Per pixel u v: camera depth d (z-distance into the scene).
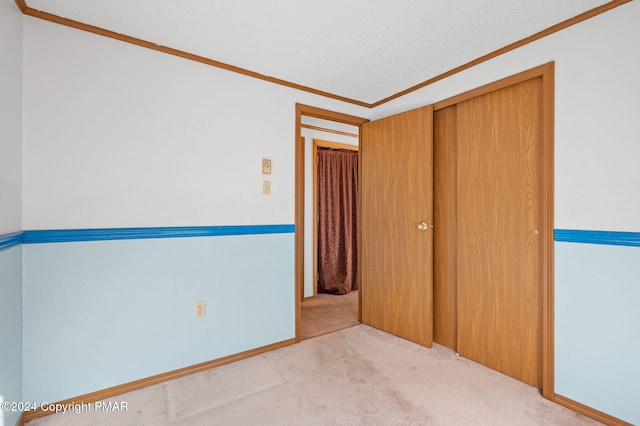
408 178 2.63
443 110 2.52
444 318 2.52
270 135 2.47
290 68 2.31
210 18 1.72
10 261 1.43
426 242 2.49
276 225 2.49
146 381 1.94
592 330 1.66
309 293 3.94
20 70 1.60
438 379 2.01
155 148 1.99
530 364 1.96
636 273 1.52
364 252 3.06
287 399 1.79
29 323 1.63
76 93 1.76
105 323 1.83
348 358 2.31
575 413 1.69
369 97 2.89
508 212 2.08
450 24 1.77
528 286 1.98
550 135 1.82
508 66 2.02
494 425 1.58
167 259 2.02
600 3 1.59
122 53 1.89
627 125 1.55
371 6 1.61
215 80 2.21
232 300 2.28
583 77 1.69
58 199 1.71
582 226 1.70
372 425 1.58
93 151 1.81
